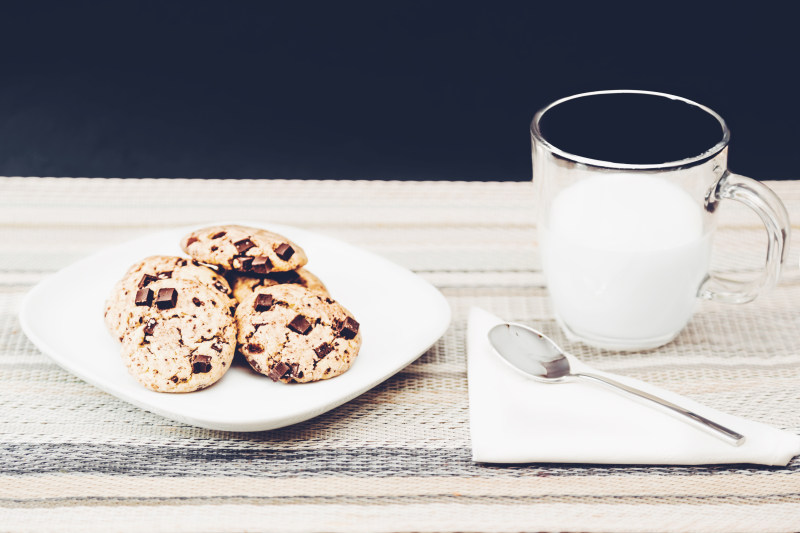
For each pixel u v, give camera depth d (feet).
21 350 2.73
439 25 5.59
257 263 2.65
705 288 2.72
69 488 2.44
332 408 2.53
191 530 2.37
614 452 2.47
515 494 2.43
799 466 2.48
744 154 4.29
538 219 2.77
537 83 5.05
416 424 2.57
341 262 2.86
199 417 2.45
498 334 2.68
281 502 2.42
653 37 5.32
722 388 2.64
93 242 3.04
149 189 3.26
